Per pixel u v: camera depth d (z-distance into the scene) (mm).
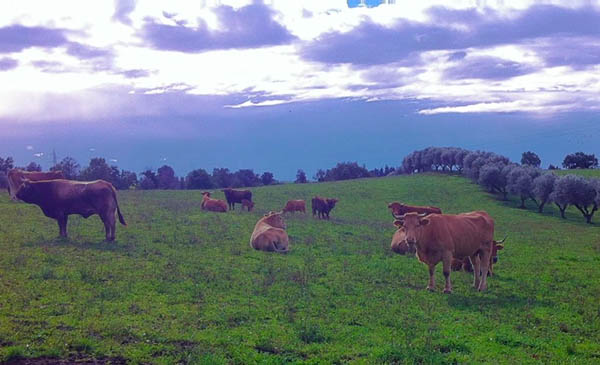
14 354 9828
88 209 22453
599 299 16625
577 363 10773
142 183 116812
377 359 10484
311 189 83562
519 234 42969
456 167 112562
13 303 12719
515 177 77938
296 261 20484
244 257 20688
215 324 12227
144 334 11203
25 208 32344
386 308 14172
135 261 18453
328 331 11961
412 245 16578
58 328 11336
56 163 87188
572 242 37219
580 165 133250
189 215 35094
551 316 14281
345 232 31453
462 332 12414
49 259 17719
